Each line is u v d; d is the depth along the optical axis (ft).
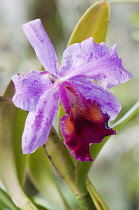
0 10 4.73
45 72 2.01
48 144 2.05
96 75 2.07
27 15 4.69
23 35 4.68
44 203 2.31
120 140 4.32
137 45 4.40
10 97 2.03
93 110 2.08
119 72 2.03
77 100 2.09
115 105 2.09
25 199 2.13
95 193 2.15
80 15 4.66
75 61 2.02
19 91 1.93
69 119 2.07
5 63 4.52
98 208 2.15
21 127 2.09
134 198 4.16
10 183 2.13
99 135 2.03
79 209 2.11
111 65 2.02
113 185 4.32
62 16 4.69
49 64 2.00
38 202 2.30
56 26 4.72
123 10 4.36
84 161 2.04
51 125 2.02
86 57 2.01
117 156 4.36
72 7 4.65
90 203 2.09
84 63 2.03
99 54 2.00
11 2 4.66
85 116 2.08
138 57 4.37
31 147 1.97
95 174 4.47
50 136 2.05
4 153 2.10
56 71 2.03
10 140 2.09
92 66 2.04
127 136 4.27
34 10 4.67
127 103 4.11
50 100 2.04
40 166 2.24
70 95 2.09
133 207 4.17
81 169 2.05
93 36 2.16
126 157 4.26
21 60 4.62
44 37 1.97
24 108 1.94
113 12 4.46
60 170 2.07
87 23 2.15
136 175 3.89
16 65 4.58
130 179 3.91
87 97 2.11
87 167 2.06
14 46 4.70
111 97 2.09
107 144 4.44
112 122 4.14
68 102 2.08
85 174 2.06
